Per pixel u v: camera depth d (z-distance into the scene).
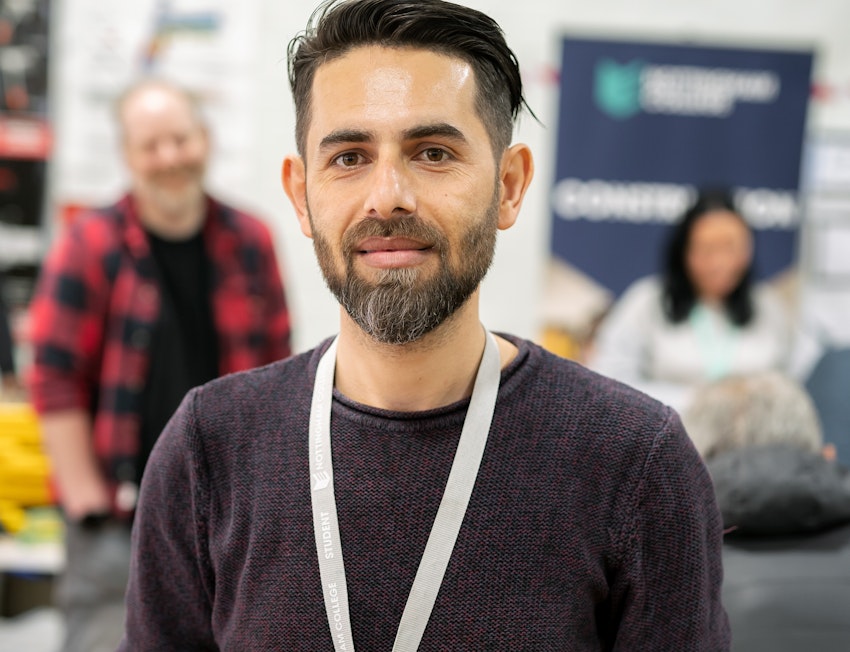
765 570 1.30
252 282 2.51
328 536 0.92
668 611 0.91
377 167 0.88
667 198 3.32
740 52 3.27
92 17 3.19
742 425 1.44
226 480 0.98
